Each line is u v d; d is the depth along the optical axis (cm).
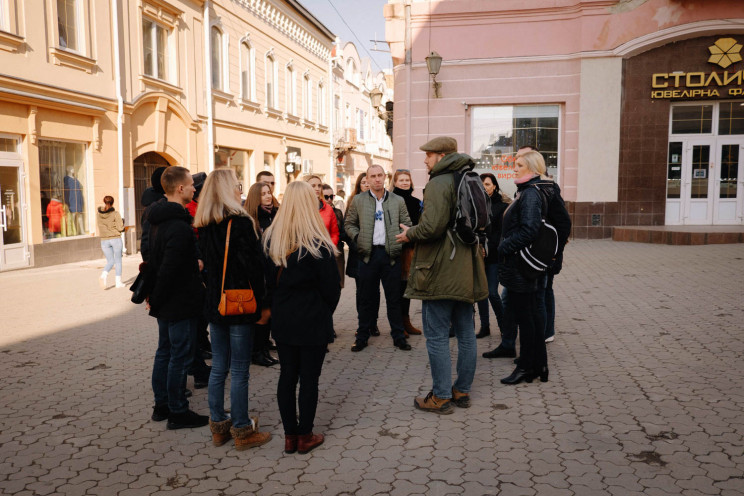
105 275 1052
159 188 490
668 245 1352
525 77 1507
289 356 365
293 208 362
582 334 634
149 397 473
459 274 405
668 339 600
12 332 705
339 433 394
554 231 460
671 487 309
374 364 553
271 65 2530
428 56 1477
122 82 1592
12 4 1244
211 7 2031
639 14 1438
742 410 409
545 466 337
